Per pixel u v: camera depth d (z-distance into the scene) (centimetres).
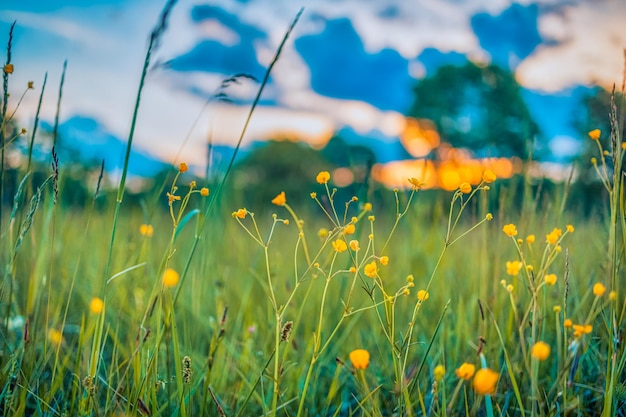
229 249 336
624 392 154
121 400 164
